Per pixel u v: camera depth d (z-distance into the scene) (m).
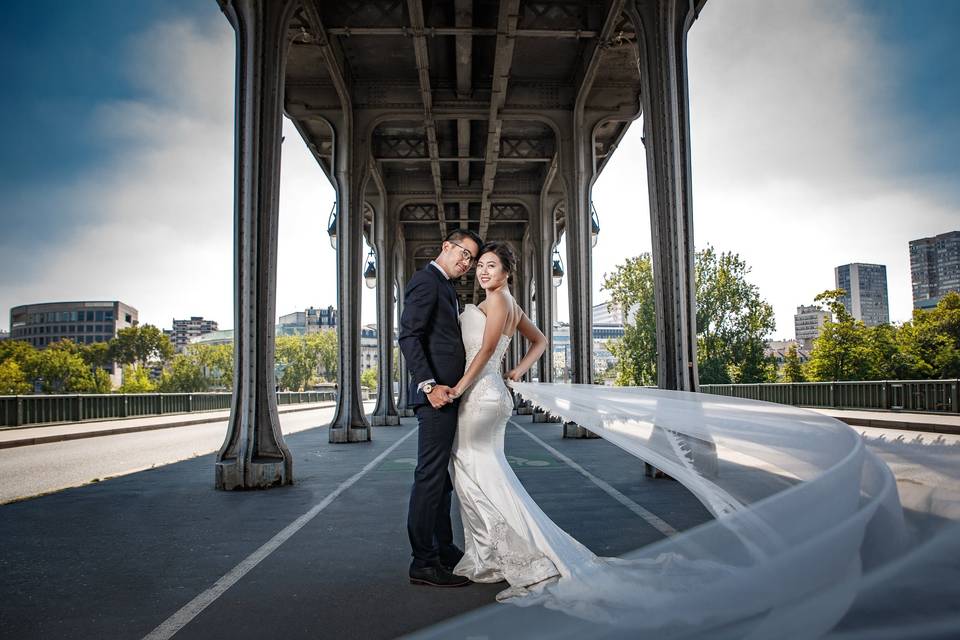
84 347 131.12
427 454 3.55
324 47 12.77
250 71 7.79
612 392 3.58
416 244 32.16
